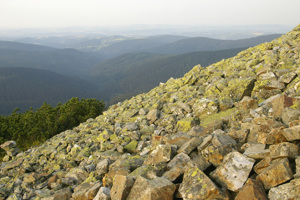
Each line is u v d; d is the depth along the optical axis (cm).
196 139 1153
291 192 604
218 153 896
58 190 1424
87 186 1300
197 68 3102
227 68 2589
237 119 1395
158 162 1080
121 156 1606
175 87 2825
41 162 2164
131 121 2348
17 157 2619
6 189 1762
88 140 2211
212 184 733
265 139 873
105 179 1197
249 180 696
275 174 682
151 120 2141
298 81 1499
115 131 2122
